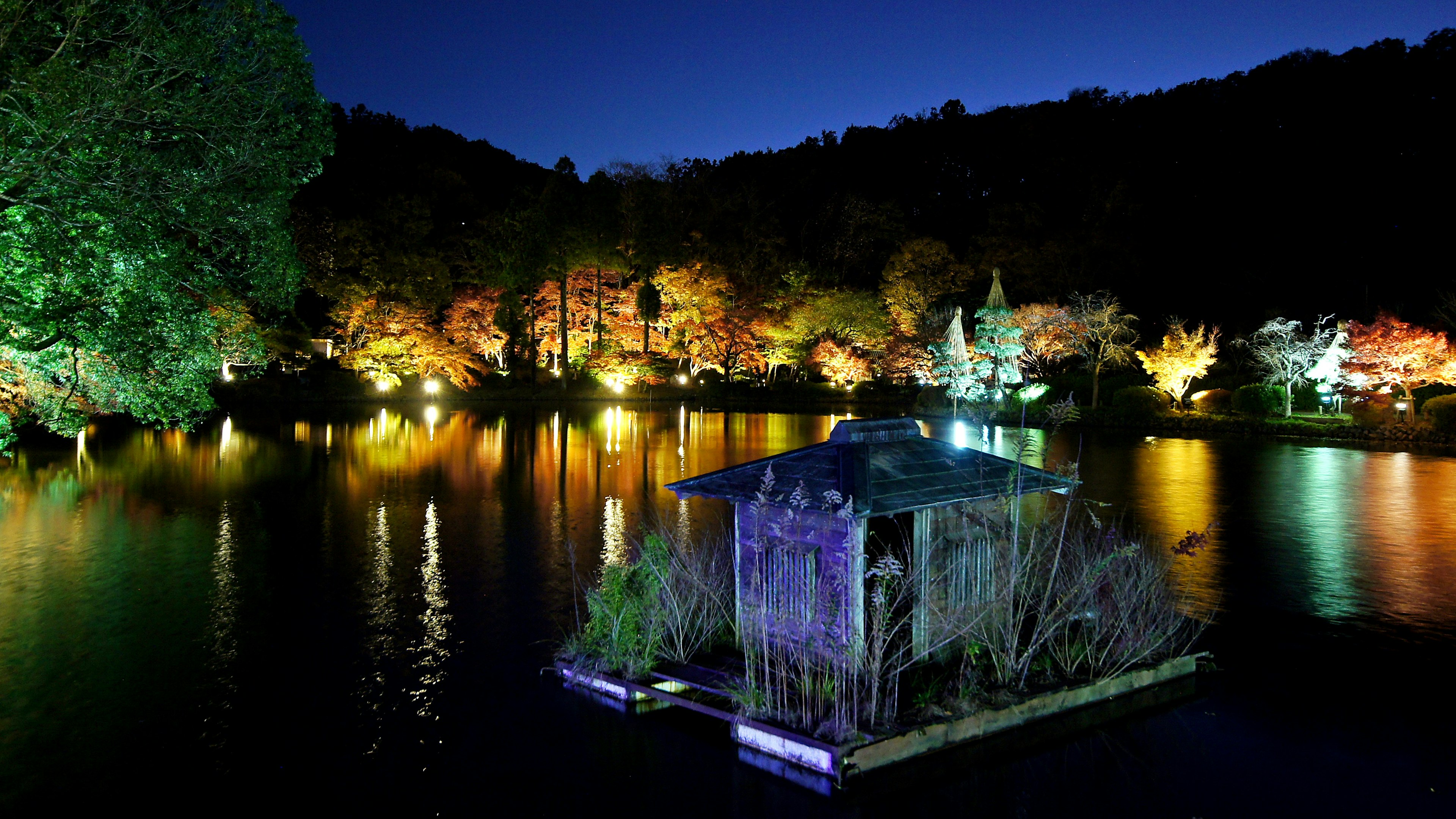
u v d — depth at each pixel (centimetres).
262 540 1158
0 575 967
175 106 816
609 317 5250
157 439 2495
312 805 475
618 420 3484
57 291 793
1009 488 580
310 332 4303
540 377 5250
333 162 5491
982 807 465
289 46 863
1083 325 3797
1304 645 711
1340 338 3095
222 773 511
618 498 1515
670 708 600
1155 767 505
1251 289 4981
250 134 870
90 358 909
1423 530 1209
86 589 912
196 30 824
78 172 745
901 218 6231
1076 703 573
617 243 5025
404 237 4559
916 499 539
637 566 688
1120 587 675
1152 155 5978
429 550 1097
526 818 461
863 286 6141
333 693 627
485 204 6066
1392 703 594
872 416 3888
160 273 848
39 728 570
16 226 762
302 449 2295
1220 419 3034
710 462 2056
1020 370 4244
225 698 620
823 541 548
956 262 5528
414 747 543
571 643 691
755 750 528
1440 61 4991
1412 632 744
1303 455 2252
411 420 3334
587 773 507
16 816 463
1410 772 501
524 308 5156
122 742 551
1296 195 5219
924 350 4419
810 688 544
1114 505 1420
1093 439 2742
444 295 4753
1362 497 1522
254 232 944
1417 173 4875
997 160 6706
